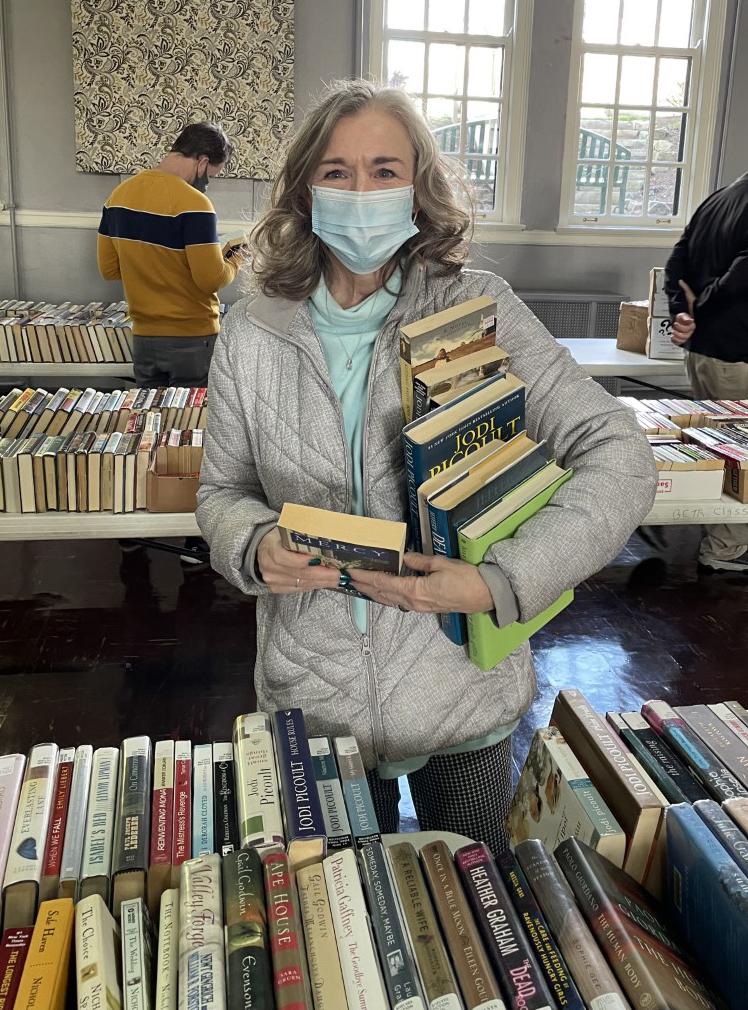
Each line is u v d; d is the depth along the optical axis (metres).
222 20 5.90
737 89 6.73
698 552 4.00
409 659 1.24
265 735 1.08
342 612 1.23
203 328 3.96
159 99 5.98
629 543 4.08
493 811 1.36
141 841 0.94
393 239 1.15
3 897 0.87
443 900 0.87
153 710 2.71
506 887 0.89
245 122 6.09
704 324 3.79
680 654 3.11
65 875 0.90
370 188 1.13
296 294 1.22
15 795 1.00
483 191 6.78
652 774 1.06
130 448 2.82
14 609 3.34
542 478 1.12
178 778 1.04
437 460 1.04
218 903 0.84
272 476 1.25
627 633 3.25
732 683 2.93
